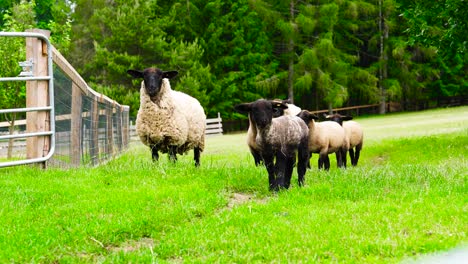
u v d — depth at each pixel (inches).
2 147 845.8
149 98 468.4
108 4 1831.9
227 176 406.3
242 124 2039.9
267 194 364.2
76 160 470.6
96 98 574.6
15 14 901.8
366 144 890.1
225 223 270.7
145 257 219.3
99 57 1651.1
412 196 323.9
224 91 1791.3
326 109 2150.6
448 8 711.7
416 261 208.1
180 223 276.5
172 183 361.1
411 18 774.5
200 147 542.9
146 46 1679.4
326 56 1887.3
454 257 210.8
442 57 799.1
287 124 374.0
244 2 1878.7
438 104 2297.0
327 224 262.2
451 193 327.0
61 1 1831.9
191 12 1862.7
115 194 317.4
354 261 210.4
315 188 352.8
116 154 761.6
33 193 308.3
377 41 2100.1
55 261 222.2
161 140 478.6
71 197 310.5
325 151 583.8
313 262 208.2
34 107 390.0
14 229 248.5
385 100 2090.3
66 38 1035.9
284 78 1934.1
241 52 1867.6
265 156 373.1
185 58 1695.4
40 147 395.9
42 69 392.8
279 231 250.8
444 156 686.5
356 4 1961.1
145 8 1708.9
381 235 239.3
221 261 213.9
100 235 247.8
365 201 313.3
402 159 722.8
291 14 1904.5
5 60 764.0
